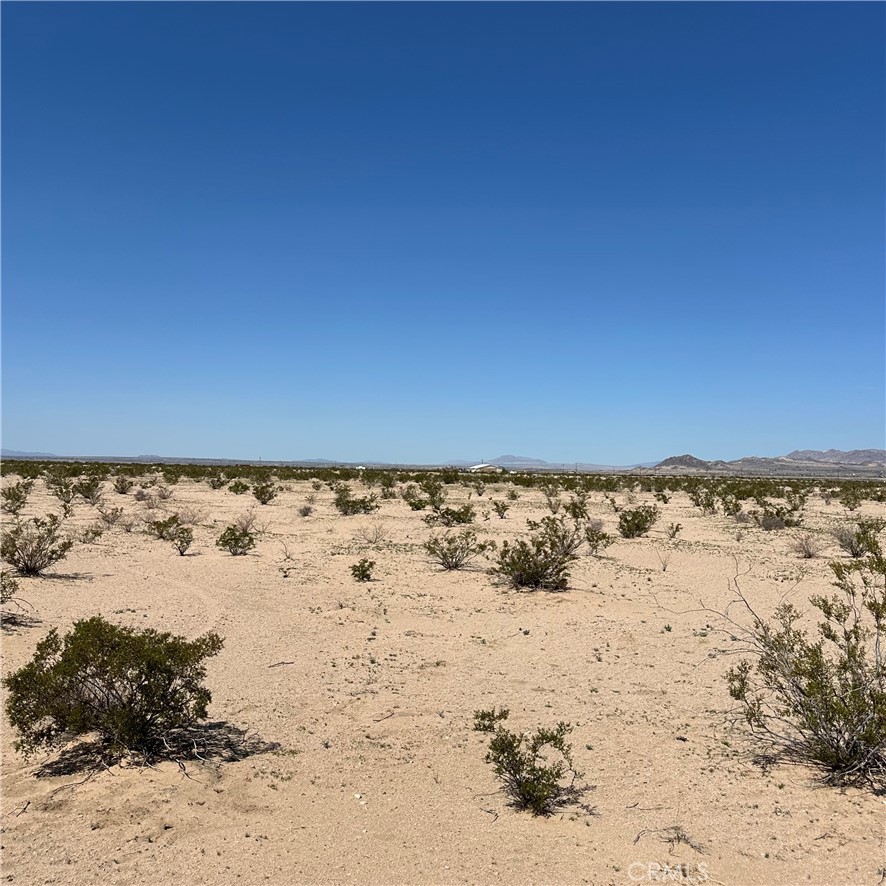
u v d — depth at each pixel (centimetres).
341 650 1047
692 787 623
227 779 617
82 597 1296
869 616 1277
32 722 629
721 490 4991
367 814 568
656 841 530
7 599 1229
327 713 797
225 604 1296
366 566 1593
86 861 484
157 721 676
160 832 525
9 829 521
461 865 496
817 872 487
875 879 477
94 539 2017
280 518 2844
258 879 472
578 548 2102
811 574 1738
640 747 715
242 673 922
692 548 2197
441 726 767
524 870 490
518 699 860
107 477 5488
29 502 3183
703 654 1058
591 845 525
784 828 548
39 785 591
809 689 664
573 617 1270
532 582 1527
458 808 581
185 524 2519
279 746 698
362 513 3066
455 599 1410
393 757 682
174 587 1430
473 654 1050
